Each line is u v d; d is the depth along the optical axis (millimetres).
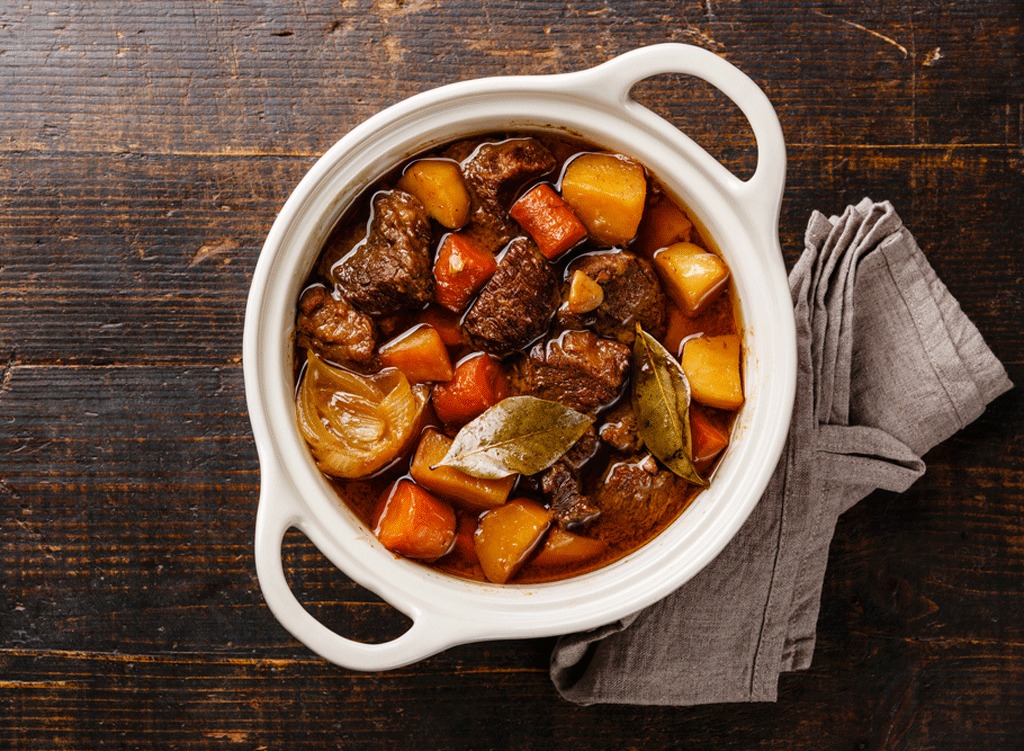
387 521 708
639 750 792
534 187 713
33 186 773
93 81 771
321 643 667
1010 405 790
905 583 793
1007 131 786
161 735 782
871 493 793
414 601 685
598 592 696
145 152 772
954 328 759
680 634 766
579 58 774
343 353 707
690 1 777
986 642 793
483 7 773
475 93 683
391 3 772
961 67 785
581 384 715
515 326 707
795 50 781
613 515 719
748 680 766
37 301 775
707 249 716
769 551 760
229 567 780
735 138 777
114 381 776
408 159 709
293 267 692
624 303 711
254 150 772
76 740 781
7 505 778
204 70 771
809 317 753
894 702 794
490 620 682
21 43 771
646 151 696
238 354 775
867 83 782
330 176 688
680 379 710
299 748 785
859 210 763
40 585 779
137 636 780
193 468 778
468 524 721
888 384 766
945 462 792
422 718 789
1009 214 787
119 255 775
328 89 772
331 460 702
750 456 698
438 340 711
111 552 779
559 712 790
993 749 793
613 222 708
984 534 792
